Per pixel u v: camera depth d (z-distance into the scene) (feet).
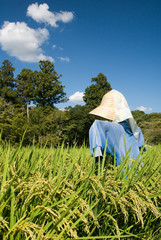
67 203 3.66
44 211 3.34
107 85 177.88
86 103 173.58
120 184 5.09
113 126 7.22
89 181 4.62
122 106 8.02
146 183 5.43
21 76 169.68
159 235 4.91
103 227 4.38
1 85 172.45
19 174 4.59
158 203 5.54
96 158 6.90
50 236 2.98
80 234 4.22
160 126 127.75
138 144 8.09
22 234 3.28
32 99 157.79
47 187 3.78
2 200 3.19
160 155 11.34
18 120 62.49
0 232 2.99
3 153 6.92
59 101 166.30
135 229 5.02
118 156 7.09
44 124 77.97
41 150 6.91
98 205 4.30
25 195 3.73
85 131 145.07
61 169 5.26
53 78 163.53
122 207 4.05
